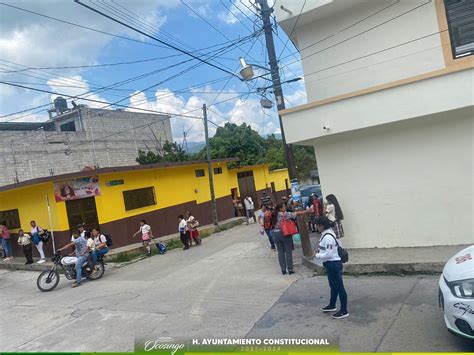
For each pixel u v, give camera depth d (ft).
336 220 33.68
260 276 31.35
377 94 30.94
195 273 35.63
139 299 29.12
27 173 92.94
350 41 35.99
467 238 30.89
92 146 108.58
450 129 31.04
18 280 43.32
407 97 29.81
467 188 30.73
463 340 16.19
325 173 35.88
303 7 35.14
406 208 32.91
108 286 35.09
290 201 42.75
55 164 99.04
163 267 41.11
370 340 17.48
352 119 31.91
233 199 90.43
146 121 125.70
